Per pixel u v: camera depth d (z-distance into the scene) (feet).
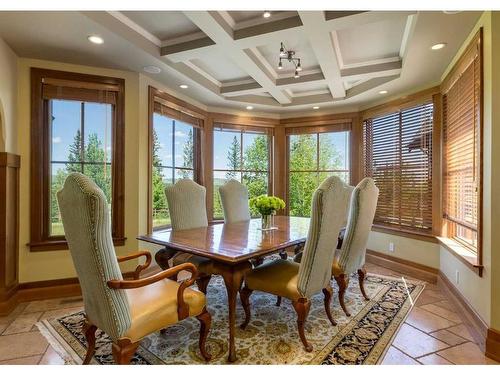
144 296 5.71
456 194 9.78
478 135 7.32
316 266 6.59
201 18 7.53
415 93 11.98
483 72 7.12
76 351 6.51
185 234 8.48
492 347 6.31
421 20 7.25
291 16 7.82
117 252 10.65
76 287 10.03
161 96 12.18
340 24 7.59
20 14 7.20
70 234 4.96
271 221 11.32
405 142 12.48
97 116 10.59
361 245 8.70
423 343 6.84
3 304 8.36
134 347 4.96
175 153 13.61
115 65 10.23
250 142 16.61
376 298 9.49
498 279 6.44
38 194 9.75
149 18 8.21
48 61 9.80
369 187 8.38
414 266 11.81
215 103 14.84
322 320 7.95
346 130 15.23
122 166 10.73
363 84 12.61
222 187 11.84
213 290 10.40
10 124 8.95
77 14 7.25
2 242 8.46
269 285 7.01
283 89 13.30
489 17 6.76
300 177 16.56
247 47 8.90
